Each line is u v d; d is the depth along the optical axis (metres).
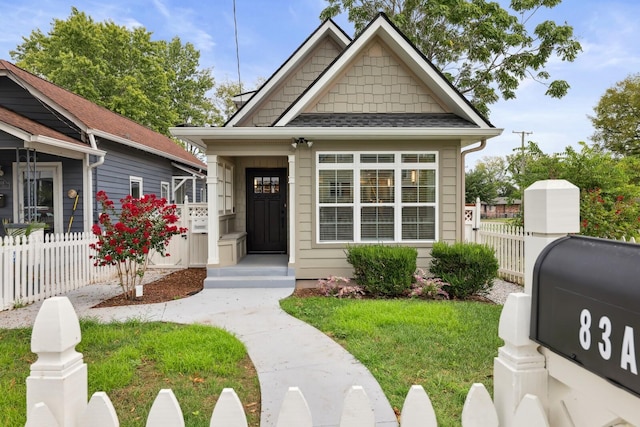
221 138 7.22
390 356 3.64
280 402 2.83
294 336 4.30
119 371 3.24
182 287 7.21
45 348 1.40
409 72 7.84
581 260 1.14
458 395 2.89
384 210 7.38
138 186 11.82
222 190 8.21
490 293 6.66
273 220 9.73
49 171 9.27
